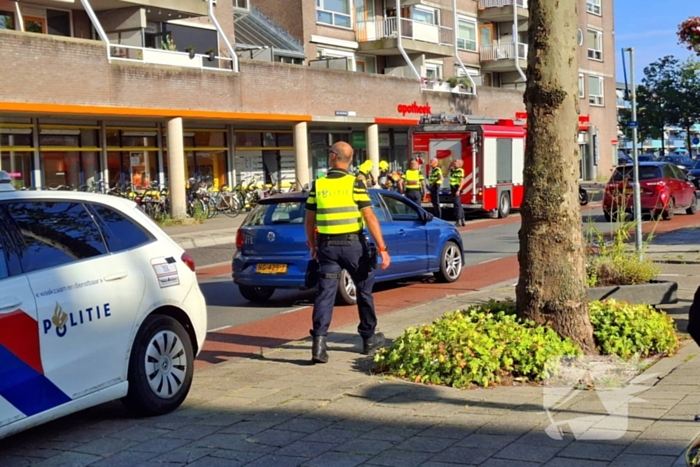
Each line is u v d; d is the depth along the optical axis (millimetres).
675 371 6234
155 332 5859
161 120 26625
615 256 9422
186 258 6387
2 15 24891
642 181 22594
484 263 15516
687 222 22094
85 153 25641
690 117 59531
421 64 41531
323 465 4676
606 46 56750
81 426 5676
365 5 40344
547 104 6445
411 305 10945
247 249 11273
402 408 5656
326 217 7195
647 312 7262
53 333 5102
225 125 30594
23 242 5199
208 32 31047
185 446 5129
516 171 28156
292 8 36906
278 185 32188
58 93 22047
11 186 5551
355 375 6664
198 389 6535
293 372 6910
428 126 26562
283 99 29250
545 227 6570
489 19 47688
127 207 6137
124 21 26891
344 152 7273
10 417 4809
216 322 10391
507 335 6387
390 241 11750
